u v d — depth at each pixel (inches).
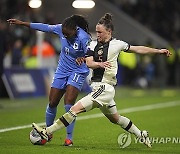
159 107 1806.1
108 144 990.4
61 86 938.7
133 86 2815.0
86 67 938.1
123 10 3437.5
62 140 1016.9
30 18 2559.1
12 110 1612.9
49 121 962.7
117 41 884.6
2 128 1196.5
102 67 852.6
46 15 2792.8
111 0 3444.9
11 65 2244.1
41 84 2113.7
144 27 3326.8
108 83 881.5
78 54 924.6
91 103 876.0
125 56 2817.4
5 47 1828.2
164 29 3506.4
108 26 879.1
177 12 3604.8
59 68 940.6
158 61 3149.6
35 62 2351.1
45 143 942.4
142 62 2854.3
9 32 2425.0
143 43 3245.6
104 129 1207.6
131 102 1956.2
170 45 3006.9
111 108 888.9
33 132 925.2
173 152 912.3
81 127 1240.8
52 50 2357.3
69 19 910.4
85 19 927.7
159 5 3550.7
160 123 1380.4
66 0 3073.3
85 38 907.4
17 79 2011.6
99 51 882.8
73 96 927.0
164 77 3166.8
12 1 2610.7
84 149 903.1
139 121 1417.3
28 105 1766.7
